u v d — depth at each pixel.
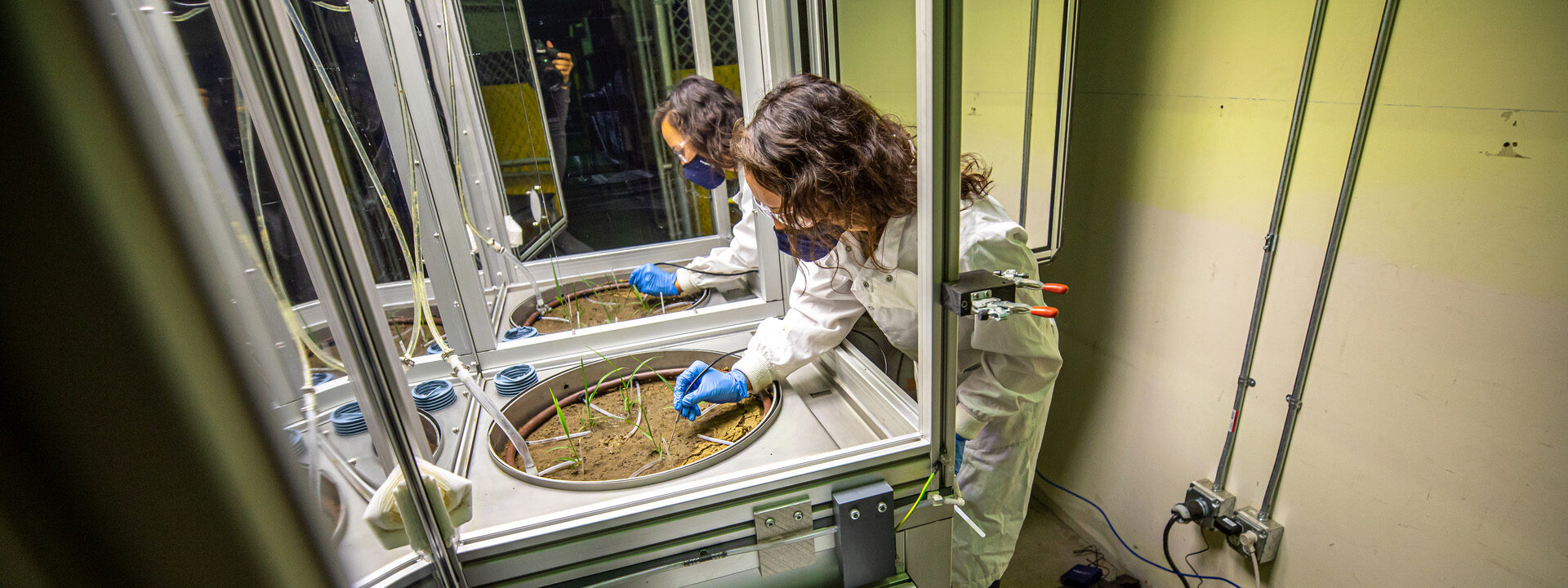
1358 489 1.46
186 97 0.39
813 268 1.24
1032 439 1.30
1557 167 1.04
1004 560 1.39
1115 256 1.96
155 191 0.17
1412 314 1.29
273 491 0.21
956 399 0.88
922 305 0.83
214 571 0.20
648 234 1.71
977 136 1.56
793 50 1.31
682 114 1.47
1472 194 1.16
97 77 0.16
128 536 0.18
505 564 0.80
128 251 0.17
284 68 0.51
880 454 0.88
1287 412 1.57
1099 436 2.19
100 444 0.17
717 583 0.89
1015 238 1.07
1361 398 1.41
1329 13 1.30
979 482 1.29
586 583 0.83
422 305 1.16
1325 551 1.57
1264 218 1.51
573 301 1.59
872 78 1.18
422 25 1.17
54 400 0.16
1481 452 1.24
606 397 1.26
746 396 1.18
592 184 1.61
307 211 0.54
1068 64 1.50
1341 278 1.39
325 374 0.60
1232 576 1.83
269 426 0.21
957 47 0.67
